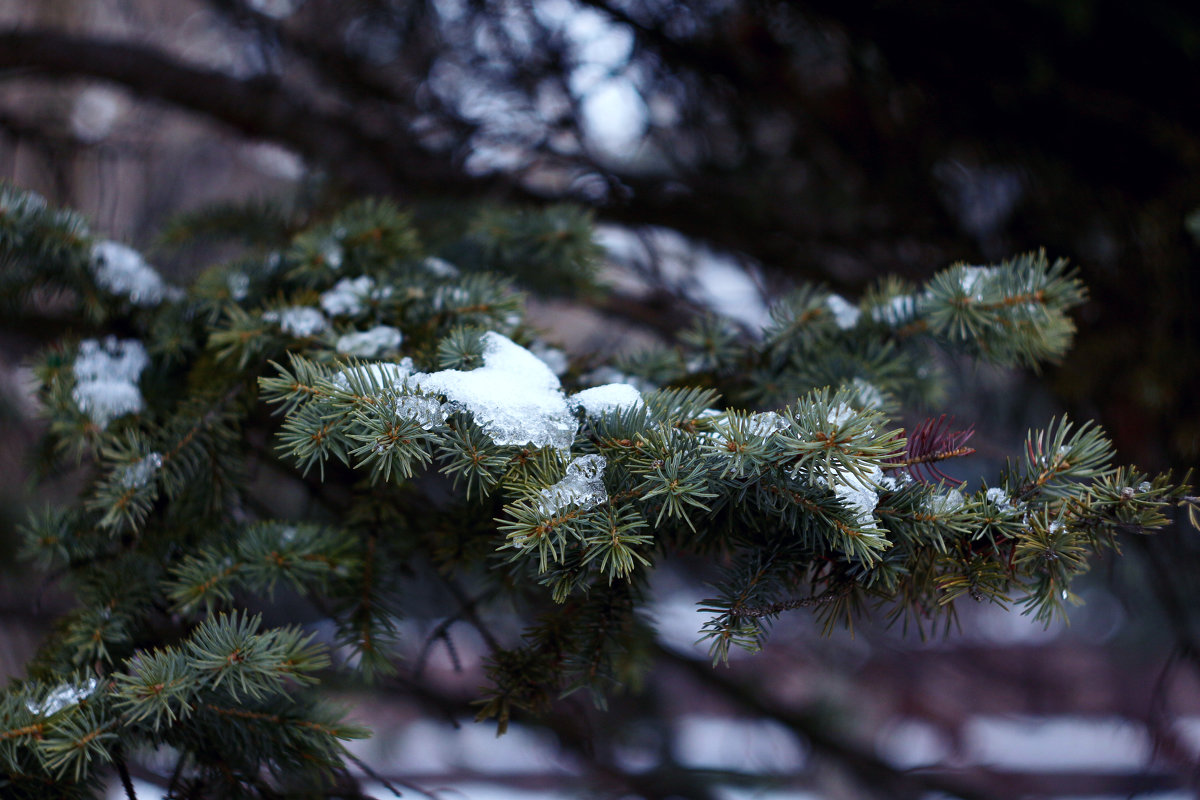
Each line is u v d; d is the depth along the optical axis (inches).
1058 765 183.2
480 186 98.0
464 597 64.6
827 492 53.3
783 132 94.3
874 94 86.0
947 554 54.0
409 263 62.8
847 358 60.9
